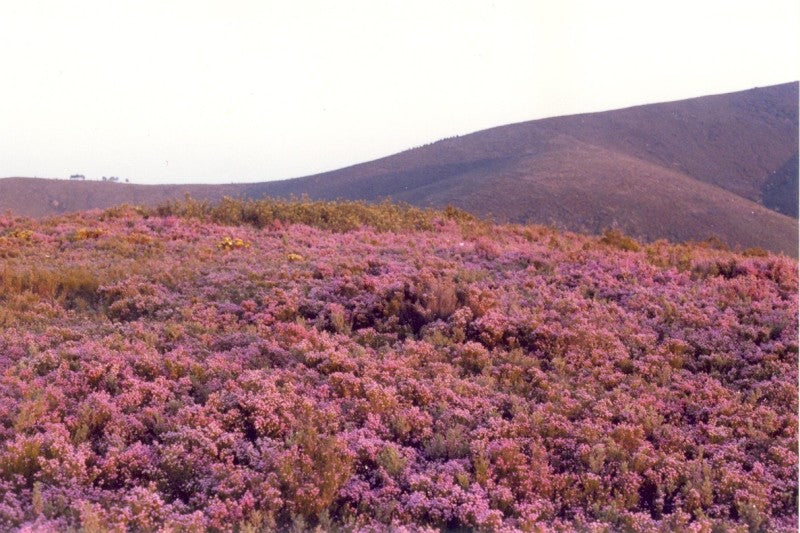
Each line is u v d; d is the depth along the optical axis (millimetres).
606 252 20047
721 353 11344
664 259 18922
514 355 11500
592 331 12031
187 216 27172
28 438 7766
